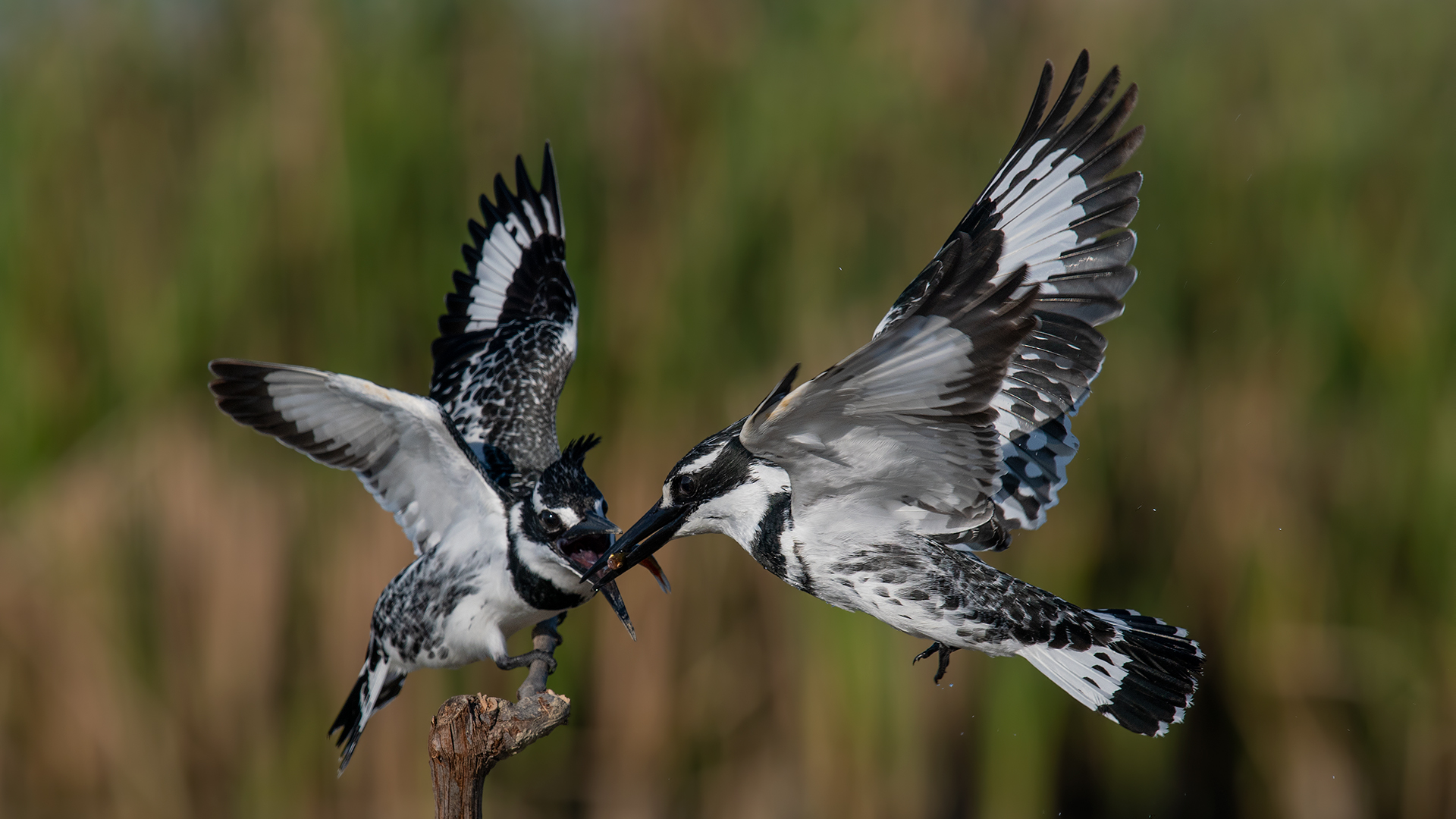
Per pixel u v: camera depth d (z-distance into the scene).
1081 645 6.41
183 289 11.10
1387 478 10.91
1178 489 11.07
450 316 9.12
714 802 10.93
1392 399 10.91
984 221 6.85
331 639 10.92
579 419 11.05
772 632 11.01
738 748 11.00
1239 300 11.20
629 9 11.72
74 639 10.78
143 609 10.92
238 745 10.91
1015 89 11.46
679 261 11.15
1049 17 11.64
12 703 10.73
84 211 11.20
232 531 10.91
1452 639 10.72
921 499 6.16
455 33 11.62
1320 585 10.91
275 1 11.48
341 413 6.97
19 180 11.15
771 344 11.07
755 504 6.50
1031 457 6.78
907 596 6.27
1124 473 11.09
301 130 11.18
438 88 11.42
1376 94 11.28
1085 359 6.58
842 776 10.60
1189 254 11.26
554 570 6.95
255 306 11.08
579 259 11.26
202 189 11.27
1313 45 11.38
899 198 11.25
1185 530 11.02
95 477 10.91
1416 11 11.35
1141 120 11.38
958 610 6.28
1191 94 11.39
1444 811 10.74
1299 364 11.04
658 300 11.14
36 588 10.80
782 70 11.51
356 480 11.06
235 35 11.55
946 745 10.79
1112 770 10.98
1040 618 6.38
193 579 10.94
